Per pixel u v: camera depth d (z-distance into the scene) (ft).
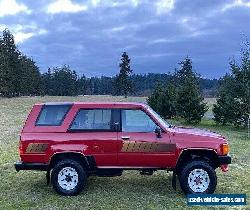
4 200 29.73
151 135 30.37
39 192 31.86
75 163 30.35
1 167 41.45
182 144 30.12
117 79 326.03
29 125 30.81
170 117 104.32
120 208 27.68
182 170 30.07
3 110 149.48
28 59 360.69
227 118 84.43
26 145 30.35
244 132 75.82
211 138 30.35
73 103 31.32
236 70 82.84
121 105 31.09
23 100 246.06
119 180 35.86
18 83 310.86
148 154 30.19
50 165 30.45
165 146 30.12
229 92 83.87
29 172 39.11
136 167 30.48
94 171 30.78
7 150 52.06
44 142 30.30
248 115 81.87
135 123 30.78
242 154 49.65
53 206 28.14
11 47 303.68
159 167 30.45
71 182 30.63
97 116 30.94
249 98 81.10
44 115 31.07
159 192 31.86
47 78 428.56
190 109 91.86
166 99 103.76
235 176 37.40
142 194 31.24
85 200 29.55
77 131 30.58
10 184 34.55
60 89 423.64
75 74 429.79
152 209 27.45
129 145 30.22
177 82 108.68
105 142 30.30
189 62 134.31
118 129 30.55
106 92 536.83
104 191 32.07
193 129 32.42
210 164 31.40
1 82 278.26
